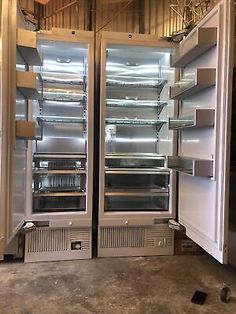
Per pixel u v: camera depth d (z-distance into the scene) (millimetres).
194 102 2525
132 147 3424
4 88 1838
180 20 3391
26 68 2488
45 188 3053
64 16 3543
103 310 2020
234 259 2686
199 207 2393
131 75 3342
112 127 3361
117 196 3137
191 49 2250
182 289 2328
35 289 2303
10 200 1936
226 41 1943
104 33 2857
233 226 2676
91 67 2859
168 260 2912
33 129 2051
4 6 1812
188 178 2666
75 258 2922
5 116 1855
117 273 2605
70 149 3293
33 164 2871
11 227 1982
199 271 2662
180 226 2801
